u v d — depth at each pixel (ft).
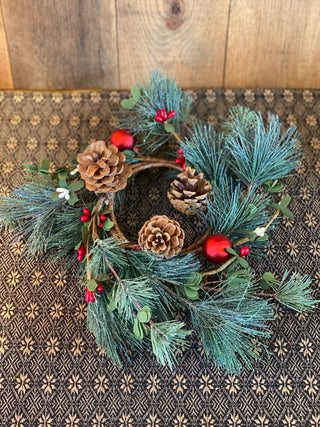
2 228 1.36
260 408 1.12
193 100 1.60
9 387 1.14
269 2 1.62
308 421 1.10
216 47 1.67
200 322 1.13
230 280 1.10
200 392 1.13
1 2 1.61
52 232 1.30
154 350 1.03
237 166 1.34
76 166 1.33
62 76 1.71
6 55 1.68
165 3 1.63
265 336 1.13
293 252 1.32
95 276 1.12
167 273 1.15
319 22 1.64
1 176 1.46
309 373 1.15
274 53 1.68
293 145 1.28
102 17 1.64
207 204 1.21
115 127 1.50
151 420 1.11
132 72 1.70
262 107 1.59
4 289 1.27
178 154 1.43
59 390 1.14
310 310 1.22
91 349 1.19
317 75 1.70
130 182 1.44
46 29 1.65
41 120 1.57
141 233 1.12
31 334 1.21
